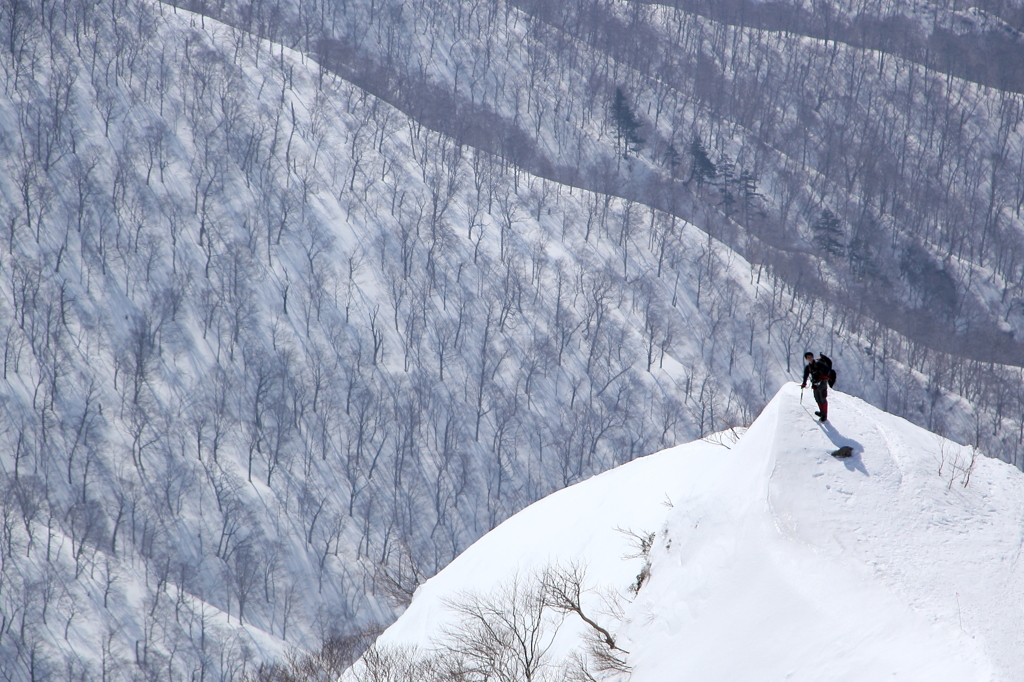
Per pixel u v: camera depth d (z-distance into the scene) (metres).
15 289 117.12
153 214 137.88
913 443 18.36
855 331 144.88
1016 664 12.27
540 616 20.06
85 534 88.94
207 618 86.25
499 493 111.19
